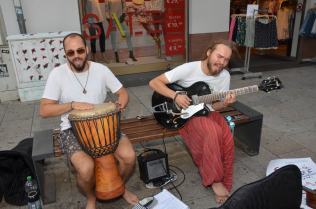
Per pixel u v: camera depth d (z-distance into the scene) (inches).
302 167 97.1
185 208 76.7
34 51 179.9
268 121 147.6
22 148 92.5
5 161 88.9
